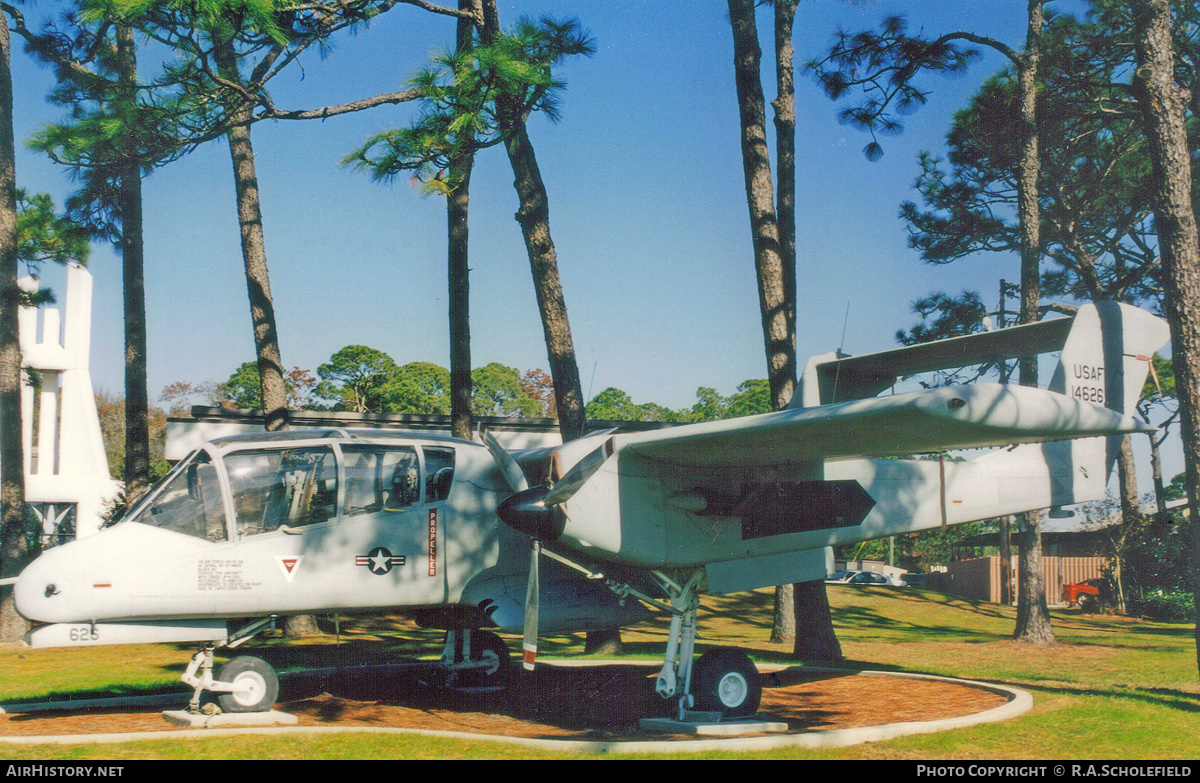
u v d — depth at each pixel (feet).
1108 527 99.50
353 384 179.63
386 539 25.55
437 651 44.50
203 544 23.48
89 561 22.39
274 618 25.00
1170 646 59.00
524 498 23.20
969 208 74.59
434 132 32.27
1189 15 54.80
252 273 52.75
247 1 30.14
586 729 24.16
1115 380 30.78
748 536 26.35
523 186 45.50
